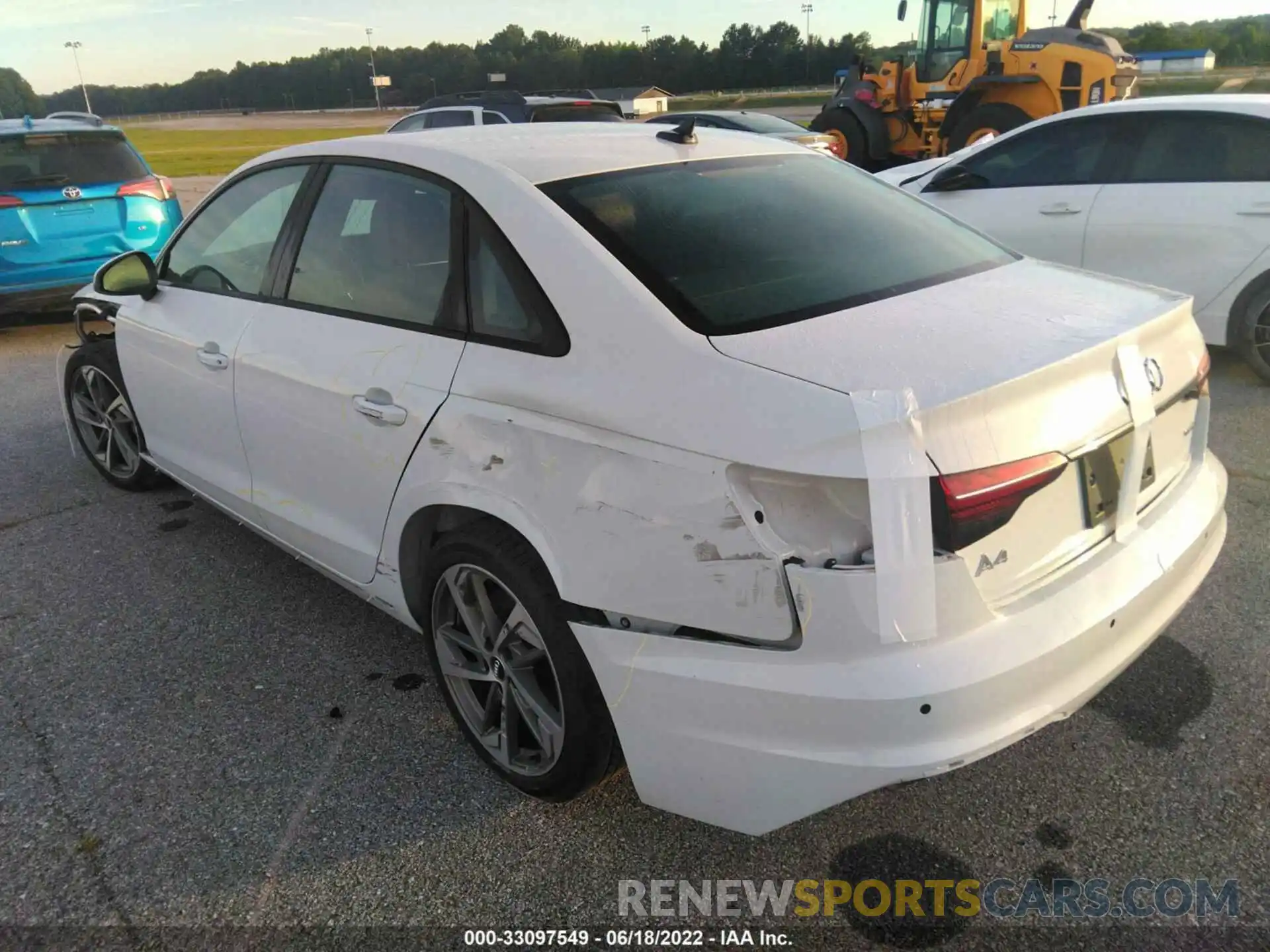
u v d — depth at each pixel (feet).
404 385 8.30
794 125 49.96
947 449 5.84
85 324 14.56
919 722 5.96
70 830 8.05
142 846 7.86
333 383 9.04
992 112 40.42
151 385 12.59
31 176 24.16
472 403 7.66
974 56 42.93
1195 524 7.80
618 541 6.66
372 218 9.14
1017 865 7.42
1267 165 16.96
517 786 8.23
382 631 11.02
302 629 11.10
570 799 8.08
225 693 9.90
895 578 5.80
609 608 6.81
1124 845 7.53
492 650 8.20
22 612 11.63
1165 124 18.10
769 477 6.01
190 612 11.54
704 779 6.64
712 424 6.22
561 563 7.04
